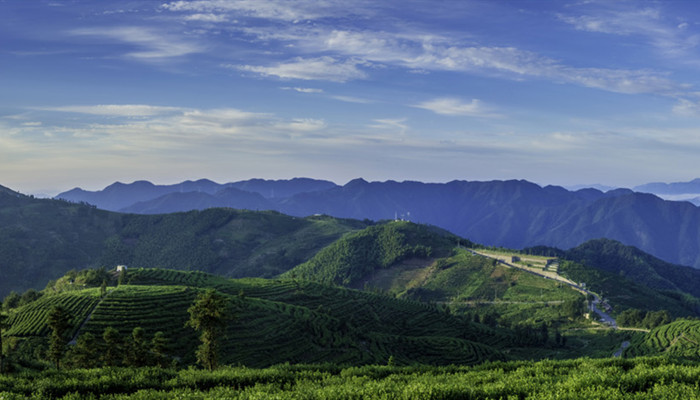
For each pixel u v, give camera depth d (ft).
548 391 102.01
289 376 165.89
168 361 326.85
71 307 516.73
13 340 441.68
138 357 304.30
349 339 583.58
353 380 148.36
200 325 276.00
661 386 100.17
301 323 590.14
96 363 317.22
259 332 528.22
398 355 577.02
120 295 546.26
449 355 600.80
